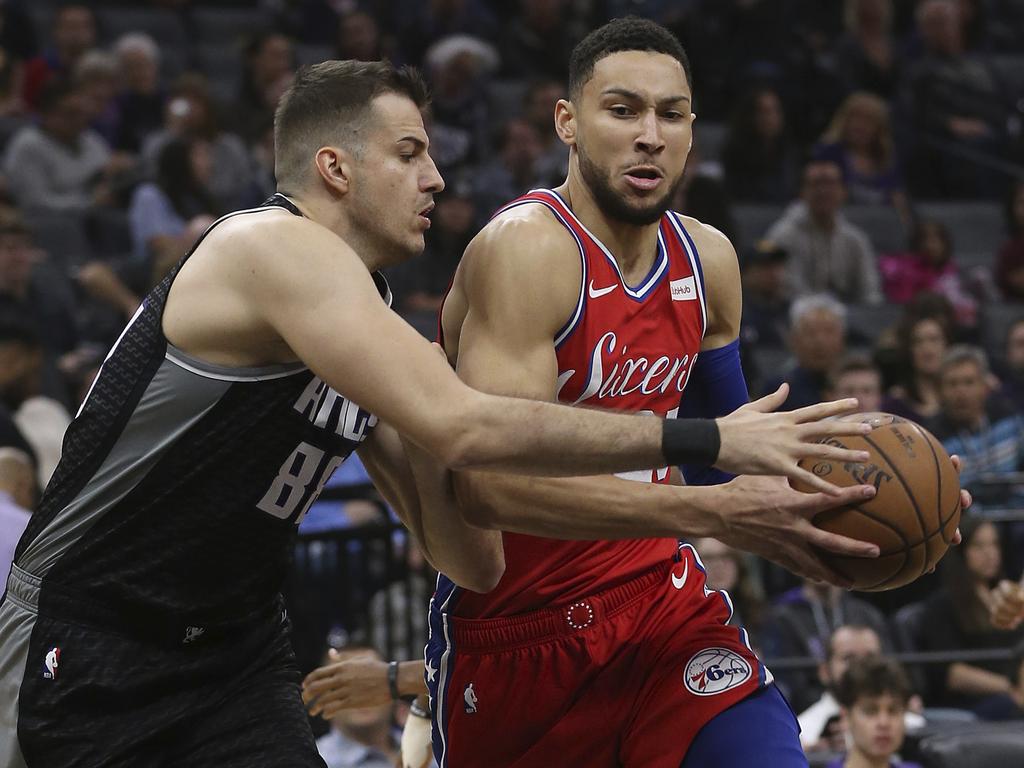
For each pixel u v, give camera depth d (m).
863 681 12.87
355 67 7.63
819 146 27.80
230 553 7.61
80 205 25.12
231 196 25.20
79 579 7.53
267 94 27.36
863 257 25.11
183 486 7.46
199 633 7.67
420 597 15.33
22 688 7.52
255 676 7.93
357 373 6.97
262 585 7.84
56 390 19.36
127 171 25.05
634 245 8.56
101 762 7.45
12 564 7.79
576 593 8.73
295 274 7.08
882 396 20.50
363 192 7.57
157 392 7.42
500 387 8.08
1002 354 24.72
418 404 6.93
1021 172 30.19
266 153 24.89
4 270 20.47
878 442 7.71
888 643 16.08
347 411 7.58
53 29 30.03
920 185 29.89
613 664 8.73
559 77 29.89
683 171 8.43
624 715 8.70
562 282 8.23
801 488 7.53
